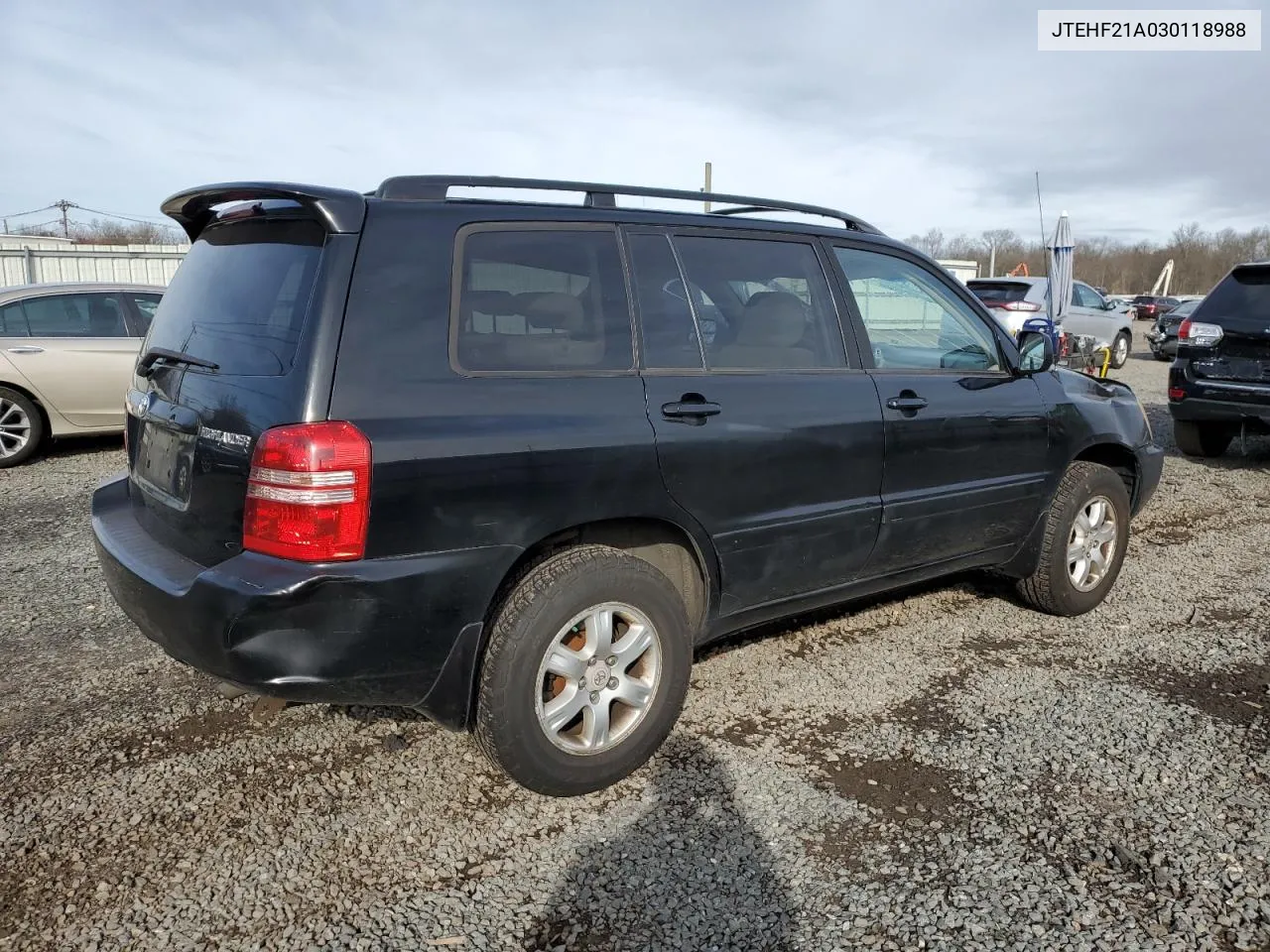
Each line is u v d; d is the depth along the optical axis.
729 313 3.20
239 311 2.71
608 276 2.94
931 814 2.73
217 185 2.72
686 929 2.26
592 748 2.80
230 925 2.27
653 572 2.88
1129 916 2.29
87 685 3.57
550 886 2.42
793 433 3.19
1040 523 4.18
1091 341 12.03
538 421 2.63
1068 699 3.49
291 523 2.31
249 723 3.28
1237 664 3.83
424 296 2.54
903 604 4.54
